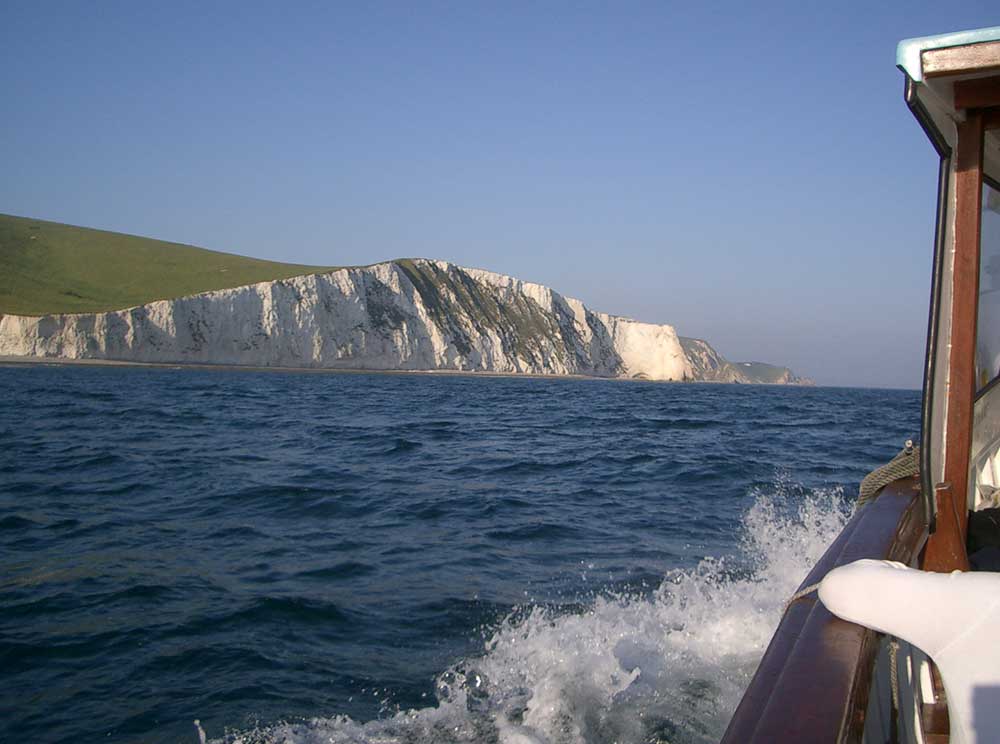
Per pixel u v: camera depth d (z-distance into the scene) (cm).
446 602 684
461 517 1050
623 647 565
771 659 241
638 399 5431
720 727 454
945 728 290
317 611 663
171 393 4244
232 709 496
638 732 448
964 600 177
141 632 620
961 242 300
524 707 485
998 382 365
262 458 1628
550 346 13588
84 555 845
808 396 9362
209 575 772
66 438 1923
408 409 3503
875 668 248
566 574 771
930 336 294
